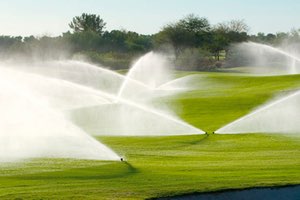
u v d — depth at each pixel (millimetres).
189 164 39125
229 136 57188
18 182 31188
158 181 31406
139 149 48969
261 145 50438
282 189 29922
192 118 73562
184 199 27578
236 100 85562
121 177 33000
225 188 29469
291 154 44312
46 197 26625
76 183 30766
